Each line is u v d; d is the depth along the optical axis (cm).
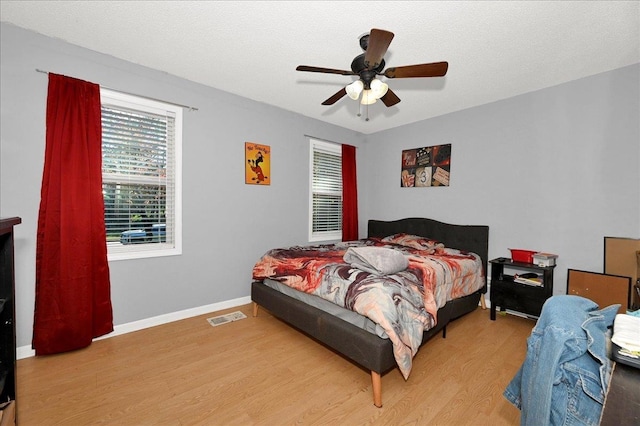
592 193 268
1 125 201
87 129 228
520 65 250
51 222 214
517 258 293
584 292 263
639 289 223
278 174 365
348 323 194
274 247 363
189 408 160
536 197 301
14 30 204
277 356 217
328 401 167
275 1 177
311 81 291
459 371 199
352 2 176
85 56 231
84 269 223
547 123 294
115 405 161
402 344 168
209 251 306
